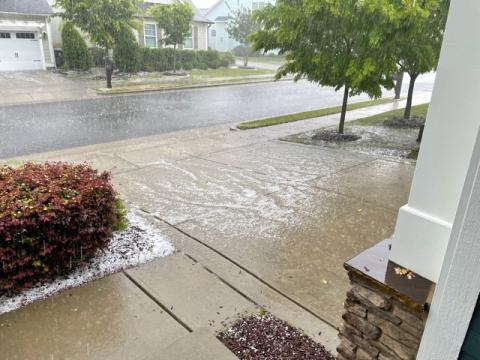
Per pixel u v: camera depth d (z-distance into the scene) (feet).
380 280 5.23
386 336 5.54
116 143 25.46
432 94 4.55
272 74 75.61
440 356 4.64
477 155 3.77
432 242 5.00
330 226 13.25
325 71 24.00
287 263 10.83
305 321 8.38
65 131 28.63
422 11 19.70
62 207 9.09
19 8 60.34
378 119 34.06
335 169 19.97
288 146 24.93
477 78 4.16
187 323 8.29
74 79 57.77
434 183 4.80
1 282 8.78
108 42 53.16
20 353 7.41
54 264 9.52
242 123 32.12
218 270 10.43
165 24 67.97
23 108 37.45
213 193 16.43
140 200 15.57
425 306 4.71
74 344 7.65
